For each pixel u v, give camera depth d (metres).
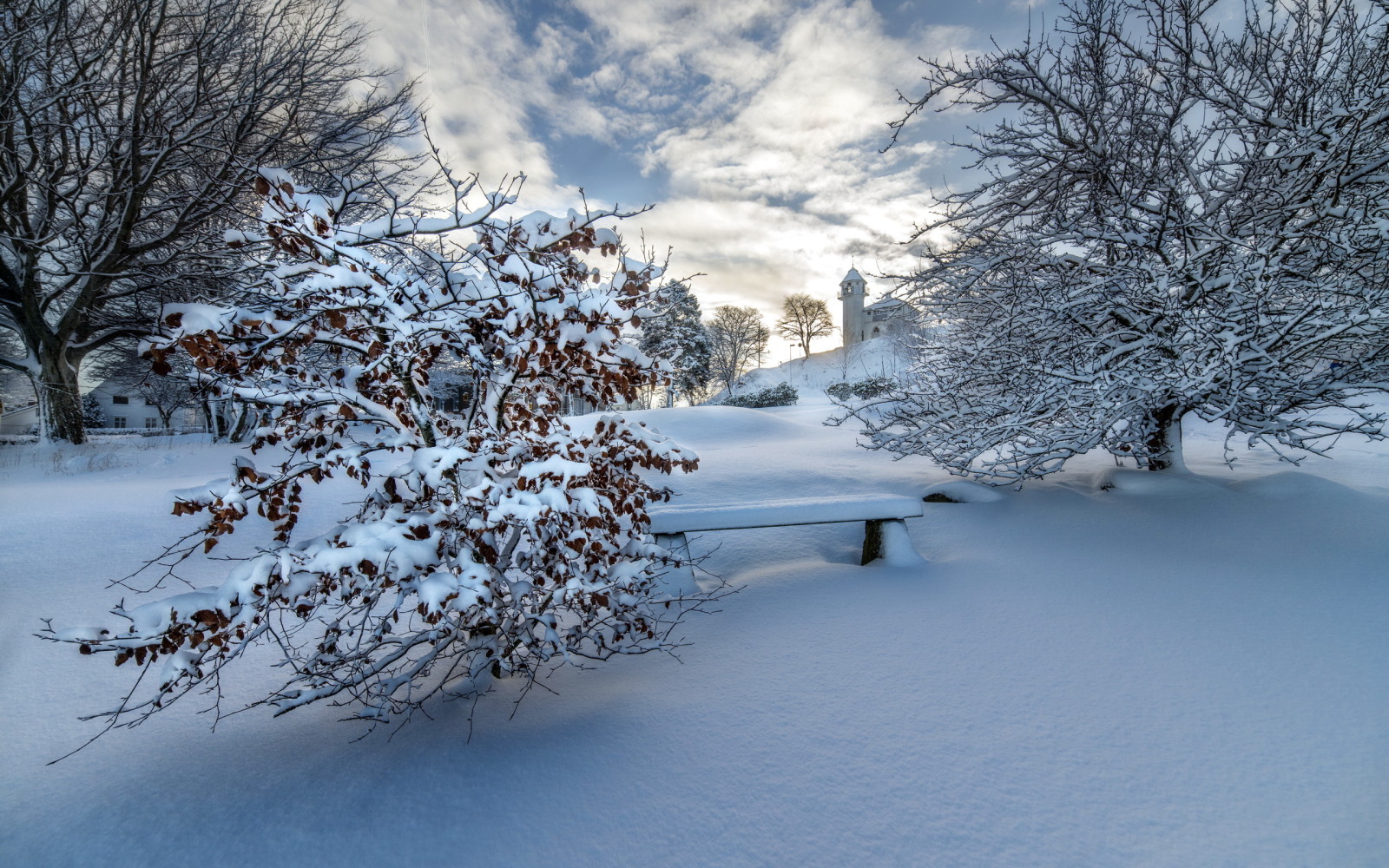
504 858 1.87
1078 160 6.47
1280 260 5.90
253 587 2.18
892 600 4.00
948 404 6.87
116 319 16.31
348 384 2.88
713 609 4.04
